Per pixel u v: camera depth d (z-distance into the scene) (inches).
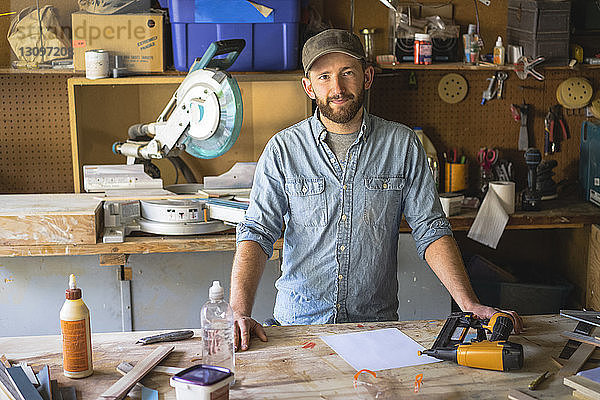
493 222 131.2
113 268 115.6
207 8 127.5
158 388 63.6
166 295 117.9
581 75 149.2
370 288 89.1
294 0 129.4
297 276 89.4
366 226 87.9
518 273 155.1
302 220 88.2
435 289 125.1
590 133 141.8
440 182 151.9
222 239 114.3
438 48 143.4
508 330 71.8
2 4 136.4
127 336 74.4
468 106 150.3
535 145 152.9
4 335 115.6
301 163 88.0
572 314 77.8
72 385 63.7
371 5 144.4
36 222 108.2
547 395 62.1
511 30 145.8
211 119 113.7
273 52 131.6
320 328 77.2
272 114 141.6
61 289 115.2
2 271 113.1
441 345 70.6
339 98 83.3
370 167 88.0
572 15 145.1
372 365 68.0
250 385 64.1
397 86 148.1
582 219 133.4
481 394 62.5
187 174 135.1
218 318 66.9
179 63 130.2
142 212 117.4
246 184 125.6
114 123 140.9
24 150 143.1
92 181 120.6
